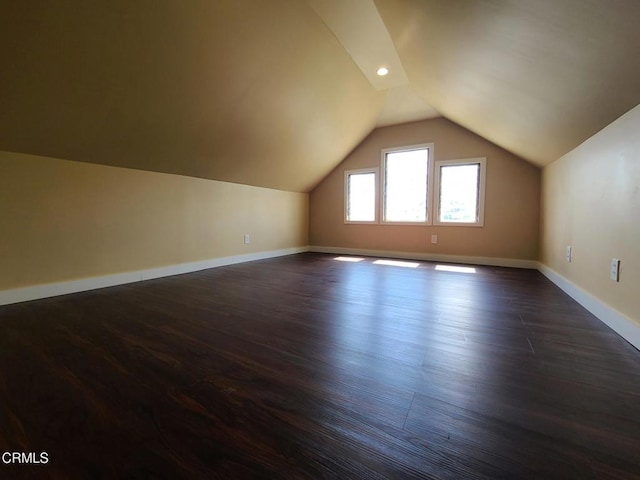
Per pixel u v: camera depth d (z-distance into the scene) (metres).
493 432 0.89
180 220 3.44
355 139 4.73
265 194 4.70
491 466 0.76
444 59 2.20
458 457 0.79
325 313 2.01
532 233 3.83
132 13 1.75
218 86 2.51
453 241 4.36
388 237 4.88
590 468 0.75
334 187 5.39
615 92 1.46
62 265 2.49
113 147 2.60
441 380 1.18
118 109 2.28
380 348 1.47
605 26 1.09
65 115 2.13
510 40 1.51
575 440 0.85
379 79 3.32
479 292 2.58
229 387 1.13
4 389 1.11
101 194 2.73
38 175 2.33
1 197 2.16
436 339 1.58
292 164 4.42
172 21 1.88
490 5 1.33
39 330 1.70
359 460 0.78
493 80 2.10
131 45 1.89
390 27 2.22
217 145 3.22
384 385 1.15
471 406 1.01
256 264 4.14
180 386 1.14
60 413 0.97
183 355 1.39
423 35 2.01
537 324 1.80
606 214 1.83
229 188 4.07
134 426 0.91
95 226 2.69
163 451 0.81
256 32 2.22
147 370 1.26
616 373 1.23
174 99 2.42
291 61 2.62
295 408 1.00
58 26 1.63
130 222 2.96
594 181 2.02
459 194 4.31
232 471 0.75
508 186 3.95
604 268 1.85
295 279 3.13
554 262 3.01
